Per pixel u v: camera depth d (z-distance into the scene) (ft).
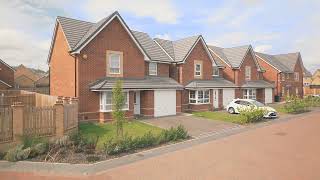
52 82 91.45
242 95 136.98
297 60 200.03
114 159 41.34
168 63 104.68
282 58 203.92
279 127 74.13
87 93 75.82
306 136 60.18
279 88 173.78
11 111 45.27
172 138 55.31
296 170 35.83
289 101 116.78
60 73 84.89
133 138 53.78
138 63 88.58
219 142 54.39
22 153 40.45
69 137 48.91
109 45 80.94
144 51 89.71
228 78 136.87
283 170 35.83
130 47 86.17
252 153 44.98
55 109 50.90
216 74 131.44
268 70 177.06
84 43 74.74
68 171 35.73
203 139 57.31
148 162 40.01
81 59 75.15
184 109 107.04
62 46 83.35
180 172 35.19
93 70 77.51
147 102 88.17
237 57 140.15
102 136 57.67
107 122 76.23
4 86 132.77
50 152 42.63
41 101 78.18
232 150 47.21
